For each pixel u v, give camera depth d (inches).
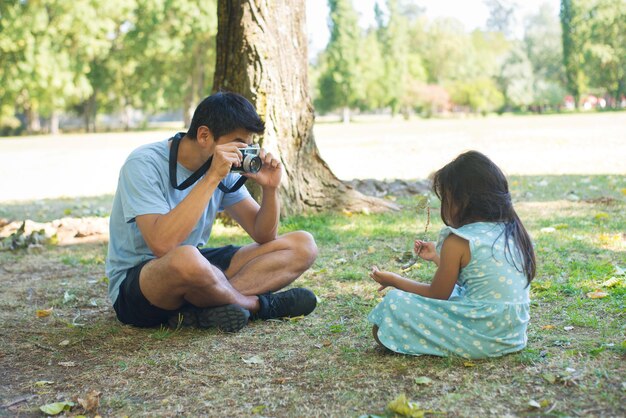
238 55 280.1
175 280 141.5
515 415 103.3
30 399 120.0
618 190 346.3
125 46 1871.3
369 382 118.7
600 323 144.4
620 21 2198.6
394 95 2448.3
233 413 109.7
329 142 909.8
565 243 223.5
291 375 124.4
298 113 288.8
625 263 195.3
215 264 163.9
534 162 514.9
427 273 196.2
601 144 652.1
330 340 142.9
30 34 1573.6
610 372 116.5
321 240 246.7
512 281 123.9
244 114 143.6
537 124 1192.2
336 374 123.4
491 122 1454.2
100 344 147.3
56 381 127.9
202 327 152.9
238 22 278.8
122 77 2038.6
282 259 160.7
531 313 154.6
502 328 124.1
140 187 144.5
